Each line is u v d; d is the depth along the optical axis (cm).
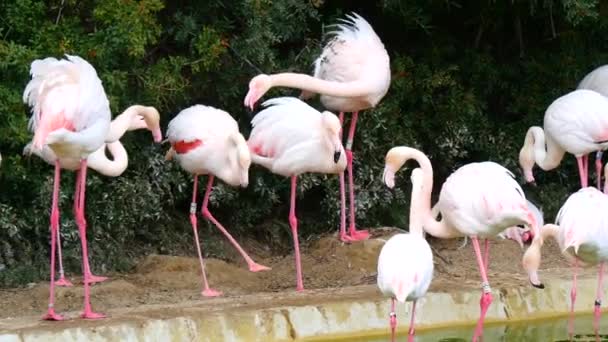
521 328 1056
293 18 1324
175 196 1327
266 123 1150
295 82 1184
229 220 1377
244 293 1109
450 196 999
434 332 1032
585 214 973
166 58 1331
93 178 1220
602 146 1237
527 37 1591
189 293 1099
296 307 993
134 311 980
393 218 1423
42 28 1166
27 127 1131
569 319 1073
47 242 1223
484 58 1523
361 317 1012
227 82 1330
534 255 1005
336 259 1203
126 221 1255
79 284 1127
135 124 1130
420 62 1499
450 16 1552
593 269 1198
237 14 1292
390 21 1525
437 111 1470
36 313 1012
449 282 1120
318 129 1143
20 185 1217
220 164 1125
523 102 1530
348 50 1236
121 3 1153
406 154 1044
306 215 1420
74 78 974
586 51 1574
